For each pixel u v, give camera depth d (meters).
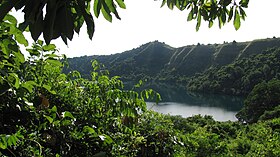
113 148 3.03
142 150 3.53
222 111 67.81
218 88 85.50
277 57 78.38
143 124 3.97
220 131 29.69
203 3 2.41
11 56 2.13
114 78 3.46
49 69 3.17
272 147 14.78
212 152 8.80
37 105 2.65
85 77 3.62
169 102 78.88
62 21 1.09
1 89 1.79
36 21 1.06
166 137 3.85
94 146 2.85
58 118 2.86
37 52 2.92
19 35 1.73
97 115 3.29
